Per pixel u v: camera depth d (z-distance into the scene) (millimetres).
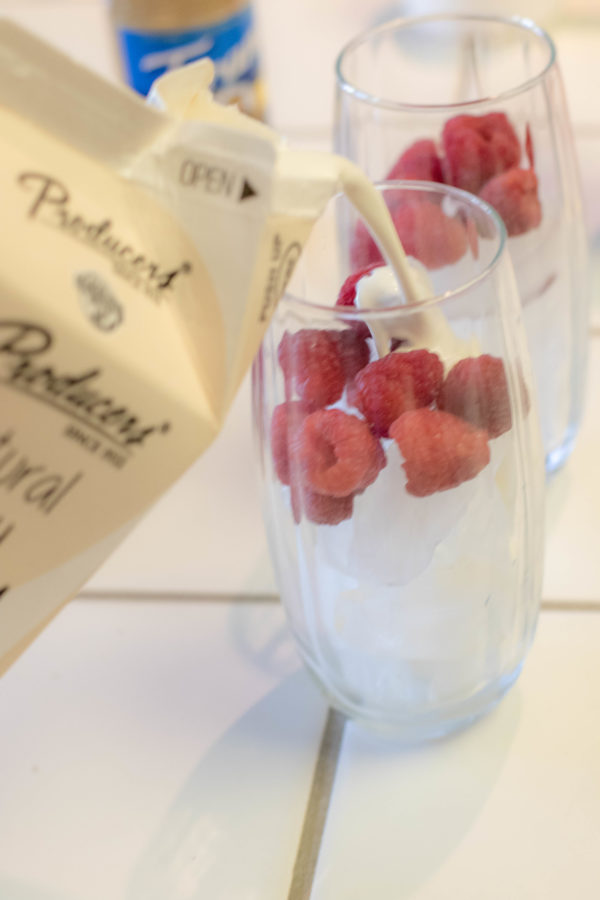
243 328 344
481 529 392
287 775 427
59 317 322
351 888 399
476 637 411
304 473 381
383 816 414
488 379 375
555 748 425
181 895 402
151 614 479
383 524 385
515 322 392
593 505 498
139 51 652
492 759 425
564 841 402
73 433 330
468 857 402
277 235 348
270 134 354
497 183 456
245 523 509
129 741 441
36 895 406
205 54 654
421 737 432
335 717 442
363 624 407
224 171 340
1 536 334
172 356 337
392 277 397
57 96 327
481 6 802
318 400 375
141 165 336
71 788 430
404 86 529
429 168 467
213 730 441
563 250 473
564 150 472
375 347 375
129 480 338
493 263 377
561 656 449
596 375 550
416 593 399
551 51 469
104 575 496
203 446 343
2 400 323
